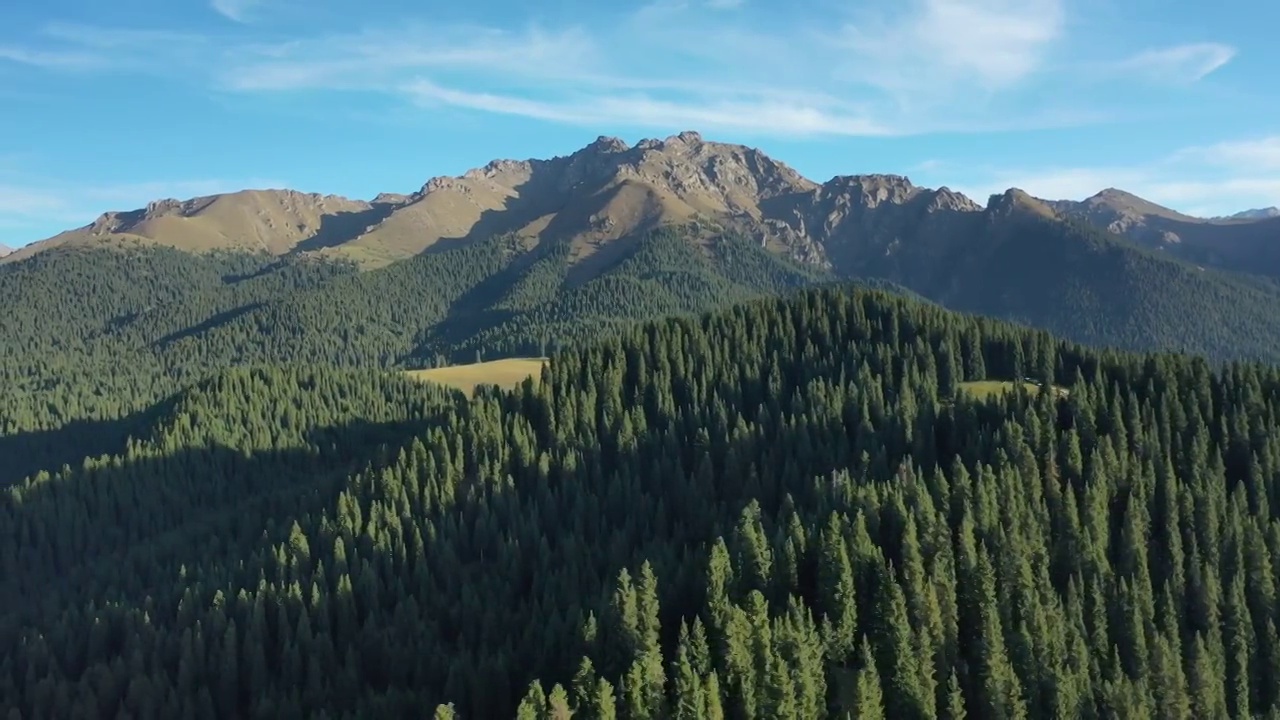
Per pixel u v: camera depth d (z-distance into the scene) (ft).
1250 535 405.39
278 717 370.32
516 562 440.86
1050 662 329.31
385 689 384.88
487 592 420.77
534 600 393.70
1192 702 343.05
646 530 451.94
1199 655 347.77
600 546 447.83
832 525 349.82
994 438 456.04
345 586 424.87
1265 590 393.29
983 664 319.68
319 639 399.85
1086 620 363.35
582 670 298.56
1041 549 380.37
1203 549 409.69
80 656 439.63
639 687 292.20
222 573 488.02
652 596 324.39
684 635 306.14
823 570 336.49
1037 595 350.64
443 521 483.51
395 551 464.65
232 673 395.34
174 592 474.08
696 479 487.61
